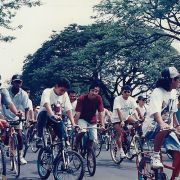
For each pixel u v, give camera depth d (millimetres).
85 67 44250
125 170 9430
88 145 8562
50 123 7469
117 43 29938
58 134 7281
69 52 48031
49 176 8258
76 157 6988
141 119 9914
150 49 33219
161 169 5297
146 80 42719
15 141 8094
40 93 51062
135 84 43500
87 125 8836
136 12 27203
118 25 29203
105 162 11125
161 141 5086
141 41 30281
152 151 5566
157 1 26812
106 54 31625
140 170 5793
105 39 30531
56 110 7617
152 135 5449
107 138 14789
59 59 45438
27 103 9094
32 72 51438
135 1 27562
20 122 8734
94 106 8844
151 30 30016
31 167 9703
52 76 45719
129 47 31188
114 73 42594
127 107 10211
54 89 7602
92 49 31281
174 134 5207
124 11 27969
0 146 6855
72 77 45344
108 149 14820
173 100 5352
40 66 50844
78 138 8695
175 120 5770
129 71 41250
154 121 5391
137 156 6062
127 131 10234
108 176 8445
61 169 7105
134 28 29609
